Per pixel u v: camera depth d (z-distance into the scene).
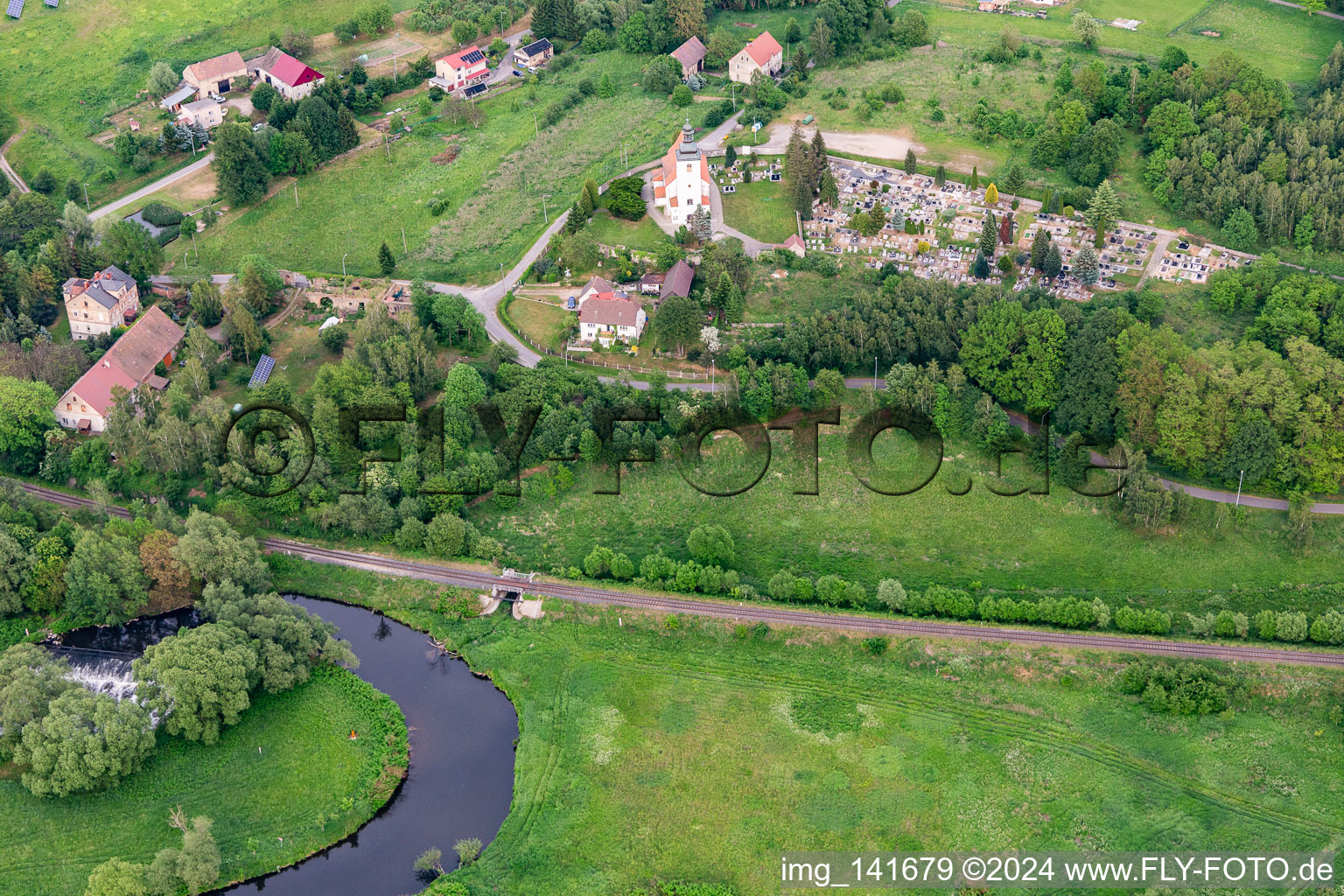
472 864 197.50
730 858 198.25
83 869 195.75
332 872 199.12
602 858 198.25
